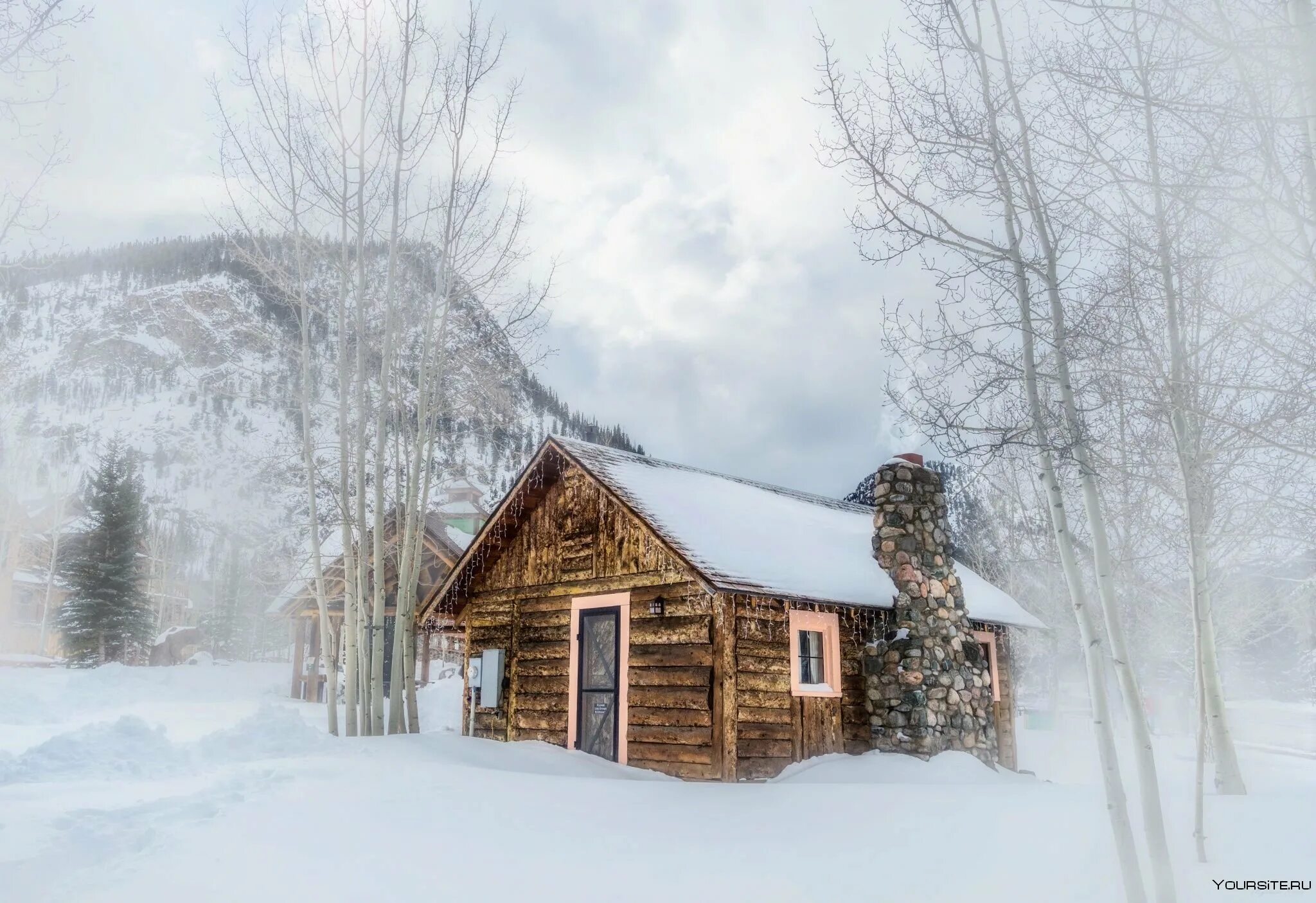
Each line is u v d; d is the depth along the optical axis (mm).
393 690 15289
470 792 8844
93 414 152125
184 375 170000
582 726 14367
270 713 12562
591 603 14609
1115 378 6617
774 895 5309
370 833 6957
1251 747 21969
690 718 12555
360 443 14719
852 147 6277
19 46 7438
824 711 13469
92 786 8945
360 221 14984
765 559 13281
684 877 5742
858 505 22578
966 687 14383
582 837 6949
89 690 21750
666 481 15727
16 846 6262
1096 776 16141
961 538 30859
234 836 6805
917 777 12312
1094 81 5387
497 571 16906
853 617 14148
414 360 15828
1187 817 7305
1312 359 4770
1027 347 5895
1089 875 5562
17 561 60500
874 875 5691
